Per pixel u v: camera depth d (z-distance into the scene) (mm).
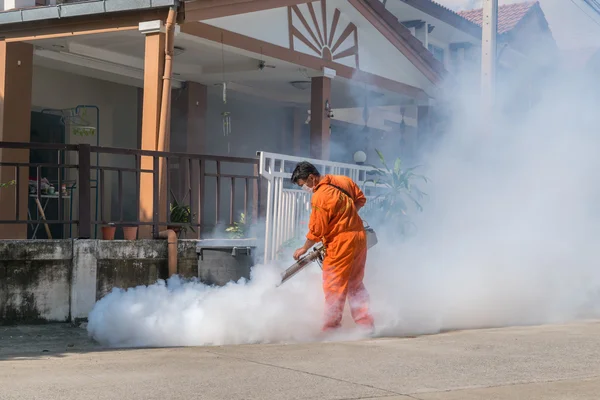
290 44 11039
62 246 7473
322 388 4121
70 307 7539
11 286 7277
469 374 4496
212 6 9117
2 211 9539
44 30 9508
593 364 4801
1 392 4055
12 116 9672
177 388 4125
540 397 3895
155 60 8852
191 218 8664
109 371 4707
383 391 4043
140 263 7992
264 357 5250
